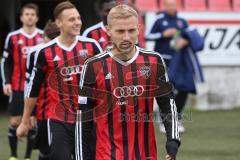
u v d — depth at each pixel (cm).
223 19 4997
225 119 4594
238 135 3841
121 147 1555
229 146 3425
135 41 1535
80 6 5875
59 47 2162
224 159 3022
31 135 2894
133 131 1566
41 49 2162
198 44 3884
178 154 3159
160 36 3881
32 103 2158
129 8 1524
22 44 3141
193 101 5075
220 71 5069
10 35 3136
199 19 4941
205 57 5009
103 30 2538
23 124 2164
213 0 5009
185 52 3894
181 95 3903
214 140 3641
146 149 1576
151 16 4775
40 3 6131
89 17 5822
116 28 1516
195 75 3919
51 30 2397
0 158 3127
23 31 3159
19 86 3095
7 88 3073
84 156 1658
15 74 3127
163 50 3891
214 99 5094
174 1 3888
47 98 2412
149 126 1581
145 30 4725
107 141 1561
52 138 2103
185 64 3888
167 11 3900
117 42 1524
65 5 2144
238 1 5050
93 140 1652
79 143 1655
